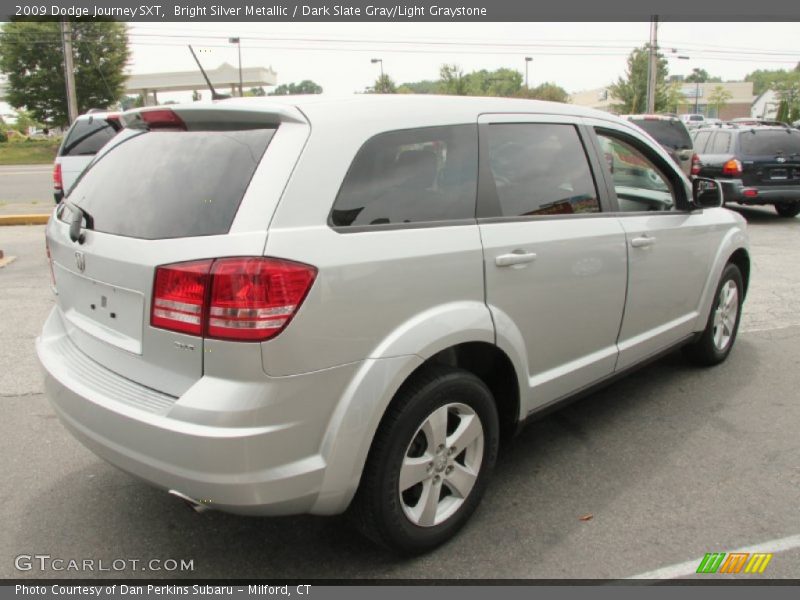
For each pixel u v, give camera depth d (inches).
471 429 113.1
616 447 148.1
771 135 469.7
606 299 139.8
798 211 502.9
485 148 118.9
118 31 1521.9
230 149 97.1
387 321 98.3
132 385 97.8
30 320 242.2
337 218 95.4
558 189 131.2
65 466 140.5
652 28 1254.9
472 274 109.8
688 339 179.3
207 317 87.4
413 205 105.8
